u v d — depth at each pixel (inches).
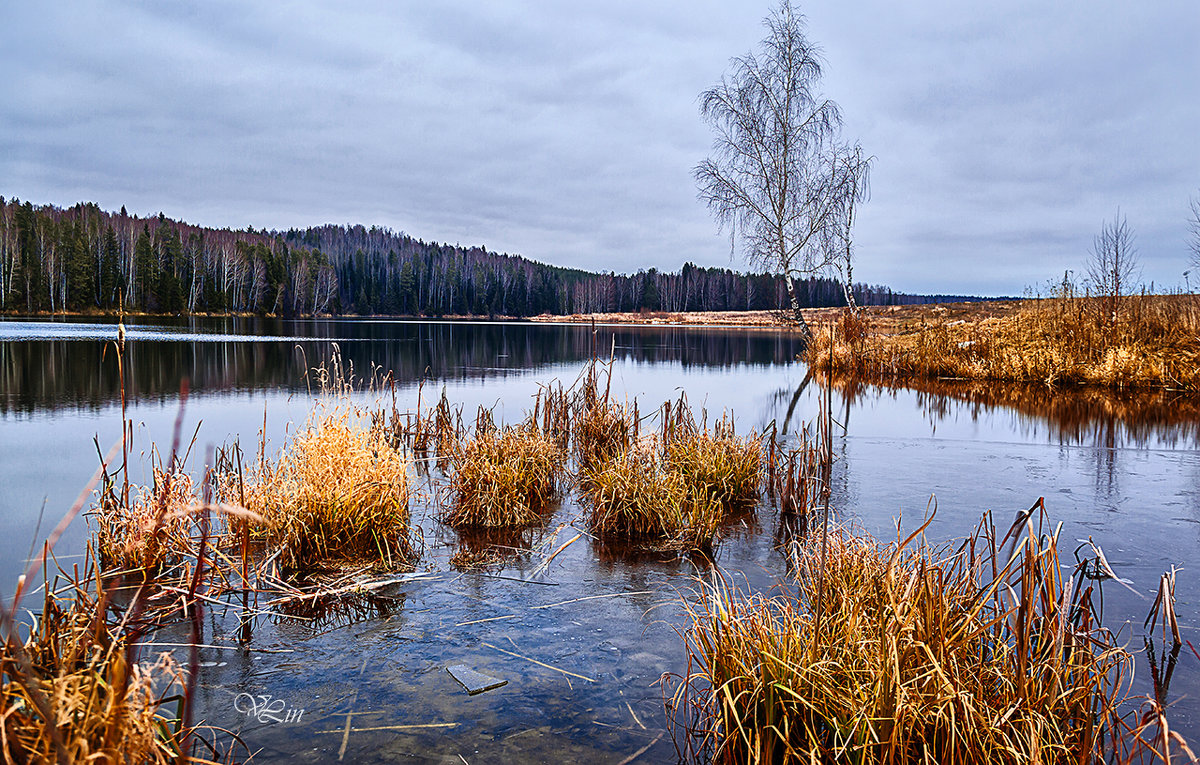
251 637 153.3
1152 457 351.6
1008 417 491.5
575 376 763.4
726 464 274.7
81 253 2425.0
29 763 76.6
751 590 180.2
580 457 346.0
